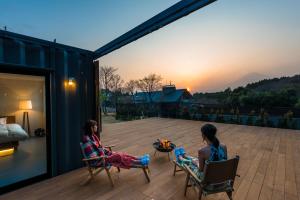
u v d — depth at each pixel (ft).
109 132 23.07
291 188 8.86
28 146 14.34
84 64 12.00
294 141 18.30
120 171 10.85
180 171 10.89
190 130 24.52
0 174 10.08
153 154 14.42
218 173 6.36
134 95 78.64
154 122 32.27
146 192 8.44
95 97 12.55
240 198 7.92
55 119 10.35
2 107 16.30
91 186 9.03
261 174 10.48
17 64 8.70
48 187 8.98
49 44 9.98
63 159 10.83
